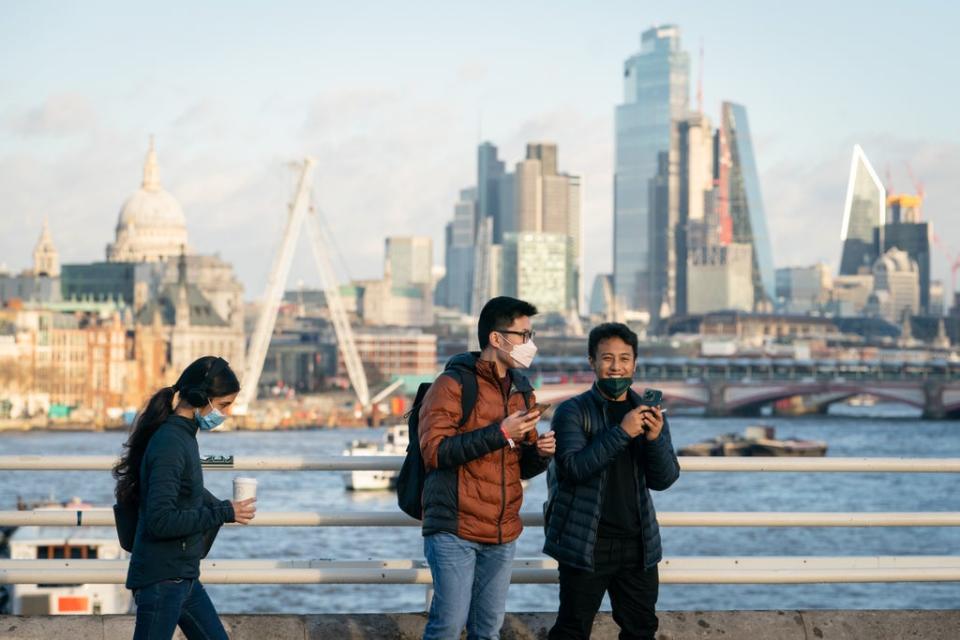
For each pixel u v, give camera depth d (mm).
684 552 82000
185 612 9570
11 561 10805
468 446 9117
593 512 9719
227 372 9359
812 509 119438
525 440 9633
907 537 91250
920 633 11453
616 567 9922
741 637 11297
